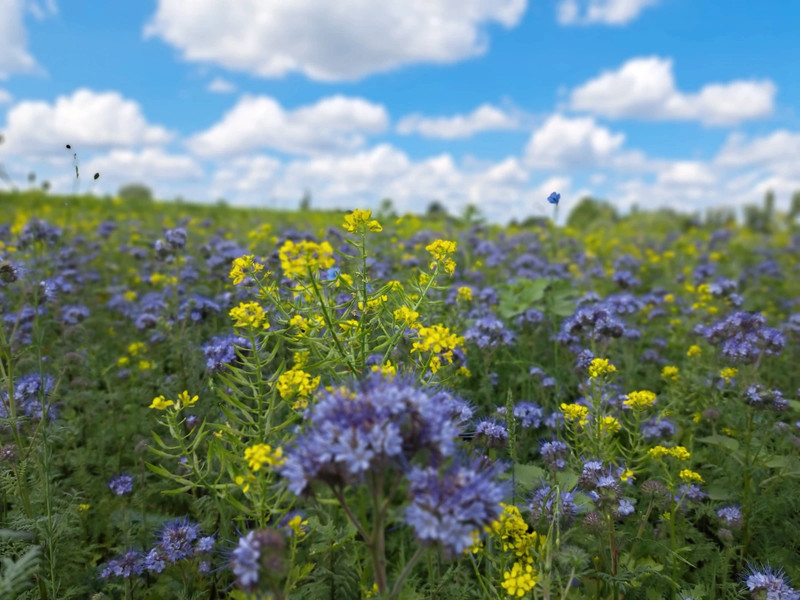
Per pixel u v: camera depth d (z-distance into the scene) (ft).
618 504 10.66
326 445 6.96
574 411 12.19
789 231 79.46
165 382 16.29
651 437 14.69
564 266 33.91
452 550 6.66
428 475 6.93
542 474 12.51
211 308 19.53
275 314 13.66
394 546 12.63
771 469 13.98
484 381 16.55
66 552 11.95
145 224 49.65
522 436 14.21
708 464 13.84
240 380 11.21
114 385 19.26
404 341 13.74
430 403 7.50
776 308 32.12
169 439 14.74
